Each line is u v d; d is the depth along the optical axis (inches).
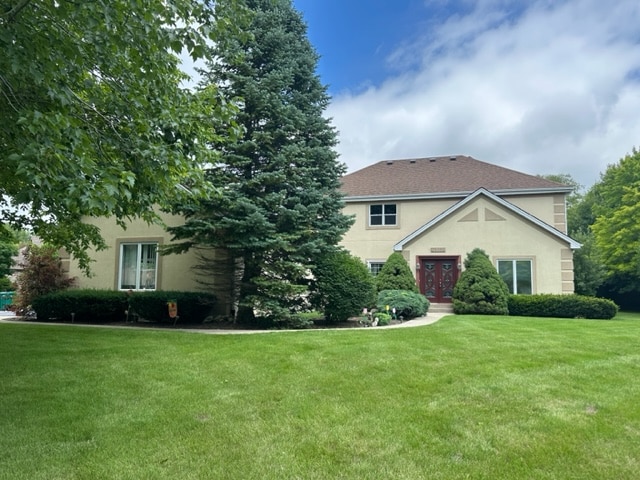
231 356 271.9
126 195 179.2
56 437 155.6
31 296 554.3
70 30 200.4
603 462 137.6
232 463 136.9
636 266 983.0
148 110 232.2
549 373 233.8
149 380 223.1
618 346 305.6
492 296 599.2
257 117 448.8
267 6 464.1
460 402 190.1
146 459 139.3
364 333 356.8
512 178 802.8
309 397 197.3
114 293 507.8
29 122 172.9
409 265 715.4
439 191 795.4
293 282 458.9
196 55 200.8
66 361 259.8
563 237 653.9
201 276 539.2
